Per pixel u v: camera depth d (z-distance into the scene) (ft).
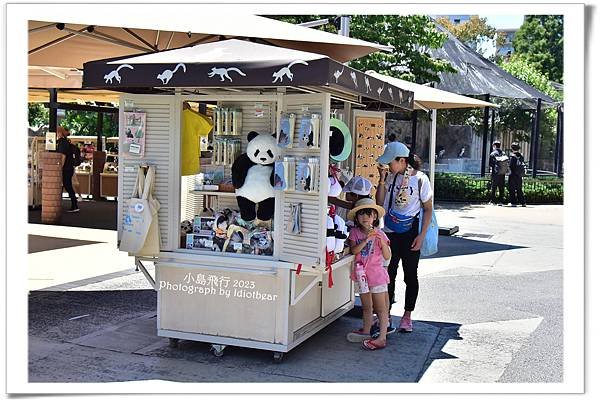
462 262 34.42
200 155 19.99
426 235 20.92
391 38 55.36
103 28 26.02
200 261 18.13
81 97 49.88
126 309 23.35
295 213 17.21
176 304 18.53
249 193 17.80
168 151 18.30
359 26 53.57
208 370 17.22
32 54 29.43
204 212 19.36
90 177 62.59
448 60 69.62
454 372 17.51
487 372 17.53
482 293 27.30
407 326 21.22
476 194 72.43
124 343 19.34
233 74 15.90
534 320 23.07
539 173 84.43
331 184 18.58
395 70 58.08
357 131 23.89
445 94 32.27
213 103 23.52
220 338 18.16
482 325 22.33
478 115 82.53
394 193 20.85
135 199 18.13
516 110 83.71
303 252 17.15
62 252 34.04
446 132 82.12
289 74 15.48
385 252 19.53
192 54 17.48
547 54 132.77
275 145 17.83
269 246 17.99
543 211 62.59
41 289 26.11
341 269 21.94
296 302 17.51
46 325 21.06
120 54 29.68
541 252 38.04
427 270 32.17
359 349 19.35
